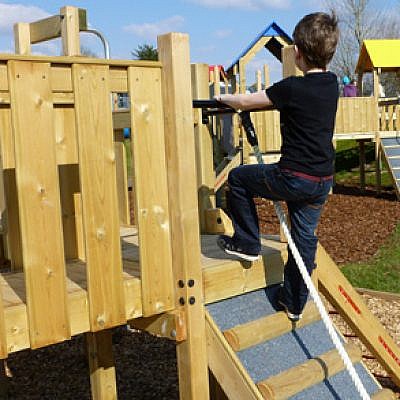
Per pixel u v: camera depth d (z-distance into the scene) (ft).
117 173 17.30
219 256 13.35
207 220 16.55
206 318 11.69
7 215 13.03
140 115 10.74
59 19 17.89
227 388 11.49
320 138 11.31
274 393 11.11
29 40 18.97
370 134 52.31
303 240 12.15
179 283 11.34
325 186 11.62
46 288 9.72
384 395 12.75
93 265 10.25
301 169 11.32
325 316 11.44
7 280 12.14
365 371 13.28
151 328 11.77
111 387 15.38
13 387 18.54
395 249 34.50
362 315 14.82
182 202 11.13
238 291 12.70
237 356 11.59
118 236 10.53
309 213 12.01
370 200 49.90
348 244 36.42
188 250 11.28
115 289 10.55
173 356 20.44
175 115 10.96
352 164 66.13
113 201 10.43
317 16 11.54
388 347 15.20
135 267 12.26
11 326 9.50
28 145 9.39
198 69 15.71
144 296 10.95
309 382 11.77
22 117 9.31
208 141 16.53
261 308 12.92
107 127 10.27
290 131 11.44
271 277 13.38
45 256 9.68
